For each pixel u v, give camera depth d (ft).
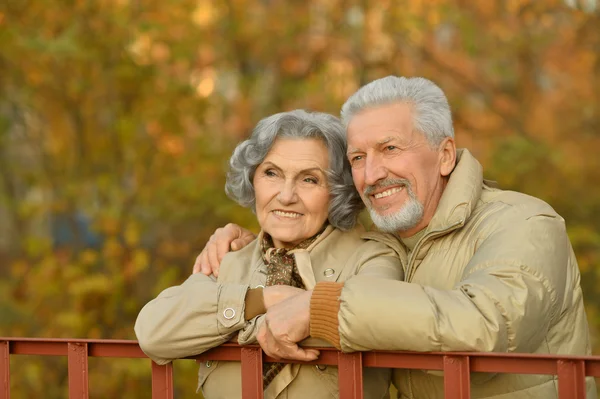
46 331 28.04
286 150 10.52
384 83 10.44
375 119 10.22
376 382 10.15
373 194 10.36
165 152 29.96
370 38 31.48
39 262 30.09
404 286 8.52
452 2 31.19
